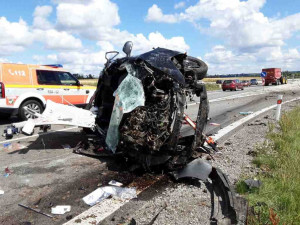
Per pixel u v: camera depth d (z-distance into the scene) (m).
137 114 4.14
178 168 4.38
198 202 3.60
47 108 6.20
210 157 5.33
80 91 10.91
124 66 4.85
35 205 3.55
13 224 3.12
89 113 6.37
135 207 3.50
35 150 5.95
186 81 4.62
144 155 4.38
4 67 8.81
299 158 4.99
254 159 5.12
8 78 8.84
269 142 6.44
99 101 6.14
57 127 8.37
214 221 3.14
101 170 4.78
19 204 3.58
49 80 9.91
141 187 4.10
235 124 8.93
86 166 4.98
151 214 3.31
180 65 4.71
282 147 5.74
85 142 6.14
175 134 4.09
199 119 4.46
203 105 4.57
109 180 4.36
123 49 5.22
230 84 30.23
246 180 4.02
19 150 5.94
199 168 4.17
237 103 15.67
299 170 4.38
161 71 4.22
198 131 4.40
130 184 4.20
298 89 29.34
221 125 8.80
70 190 4.00
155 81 4.25
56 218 3.25
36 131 7.81
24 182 4.26
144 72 4.35
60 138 6.98
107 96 5.74
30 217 3.27
